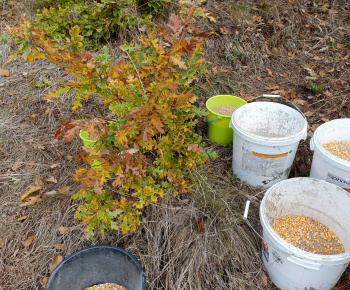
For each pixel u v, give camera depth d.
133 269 1.63
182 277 1.74
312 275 1.57
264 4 3.76
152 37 1.54
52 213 2.04
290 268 1.60
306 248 1.85
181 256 1.81
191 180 2.08
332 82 3.10
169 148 1.71
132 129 1.48
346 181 1.85
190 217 1.93
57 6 3.10
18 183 2.23
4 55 3.12
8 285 1.79
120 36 3.05
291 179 1.86
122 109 1.45
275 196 1.86
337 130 2.12
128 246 1.89
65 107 2.69
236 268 1.81
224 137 2.49
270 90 3.07
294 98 2.97
